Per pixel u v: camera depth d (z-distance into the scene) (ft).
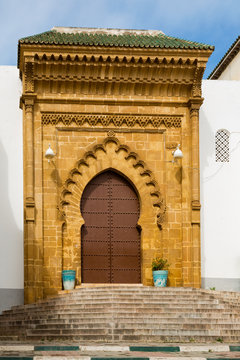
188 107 96.68
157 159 95.86
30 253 90.74
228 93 99.91
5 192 94.22
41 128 94.27
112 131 95.61
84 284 92.99
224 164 98.43
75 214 93.97
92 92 95.61
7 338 73.20
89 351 65.77
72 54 92.73
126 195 96.78
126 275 95.40
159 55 93.76
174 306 79.56
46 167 93.76
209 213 97.19
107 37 99.14
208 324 74.23
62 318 76.28
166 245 94.07
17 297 92.12
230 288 96.22
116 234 95.96
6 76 96.58
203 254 96.22
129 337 71.61
